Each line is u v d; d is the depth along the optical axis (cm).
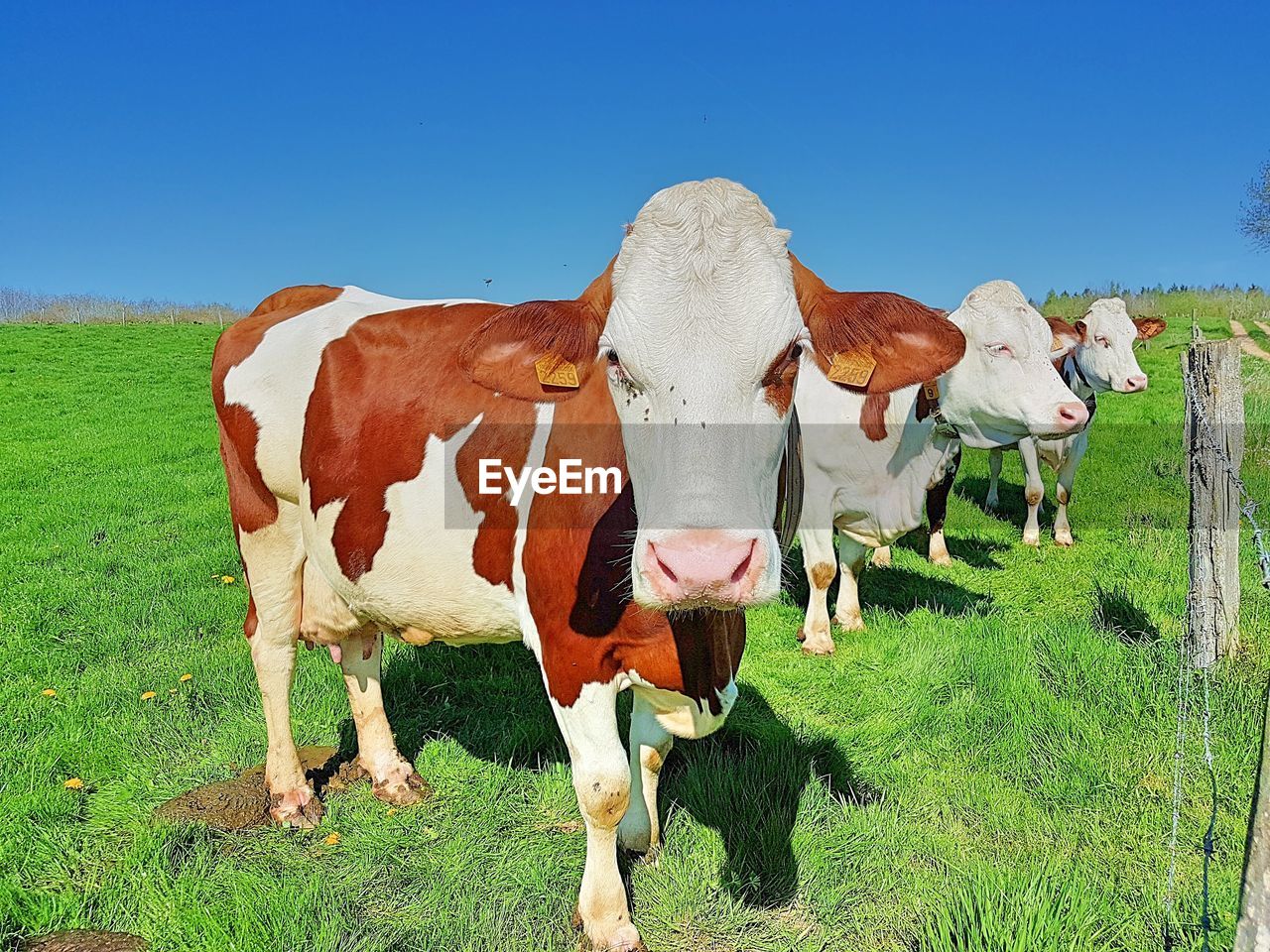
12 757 421
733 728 450
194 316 5159
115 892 329
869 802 385
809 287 256
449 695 506
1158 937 289
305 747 449
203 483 1167
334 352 364
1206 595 487
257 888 332
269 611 386
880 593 698
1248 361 1944
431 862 349
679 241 232
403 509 331
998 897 302
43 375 2333
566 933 309
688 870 336
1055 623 559
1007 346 522
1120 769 396
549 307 251
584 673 284
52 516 967
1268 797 175
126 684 512
